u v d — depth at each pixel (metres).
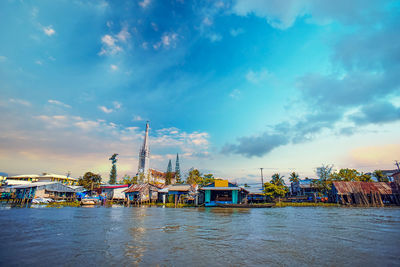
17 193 52.41
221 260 5.99
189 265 5.55
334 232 10.88
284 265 5.61
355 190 47.03
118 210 27.53
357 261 5.96
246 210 29.80
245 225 13.42
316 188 57.38
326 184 53.50
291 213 24.33
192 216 19.48
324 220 16.69
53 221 14.56
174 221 15.25
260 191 57.31
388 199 46.91
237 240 8.75
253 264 5.67
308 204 45.16
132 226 12.45
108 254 6.50
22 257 6.15
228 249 7.24
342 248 7.44
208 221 15.50
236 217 18.86
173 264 5.62
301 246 7.73
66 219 15.82
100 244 7.79
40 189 46.41
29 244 7.75
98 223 13.66
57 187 49.94
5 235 9.49
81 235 9.54
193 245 7.78
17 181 64.50
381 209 33.03
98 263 5.67
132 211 25.89
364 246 7.77
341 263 5.78
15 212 21.73
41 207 31.34
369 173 64.44
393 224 14.23
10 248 7.16
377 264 5.72
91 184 68.19
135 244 7.83
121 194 59.59
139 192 45.22
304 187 60.66
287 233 10.52
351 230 11.54
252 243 8.20
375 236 9.77
